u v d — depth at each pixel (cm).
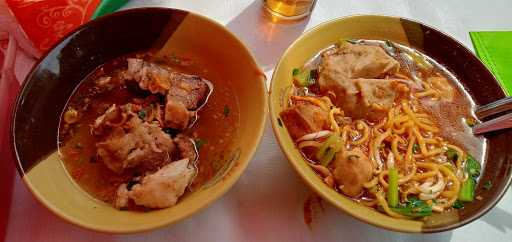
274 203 24
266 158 25
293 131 24
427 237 24
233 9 32
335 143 24
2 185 21
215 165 24
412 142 26
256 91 24
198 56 27
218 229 23
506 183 23
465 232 25
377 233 24
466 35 34
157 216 20
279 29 31
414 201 23
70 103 25
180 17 26
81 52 25
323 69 27
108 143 23
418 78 29
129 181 23
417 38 30
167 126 25
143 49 27
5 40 26
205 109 26
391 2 34
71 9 27
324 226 24
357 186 23
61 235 22
